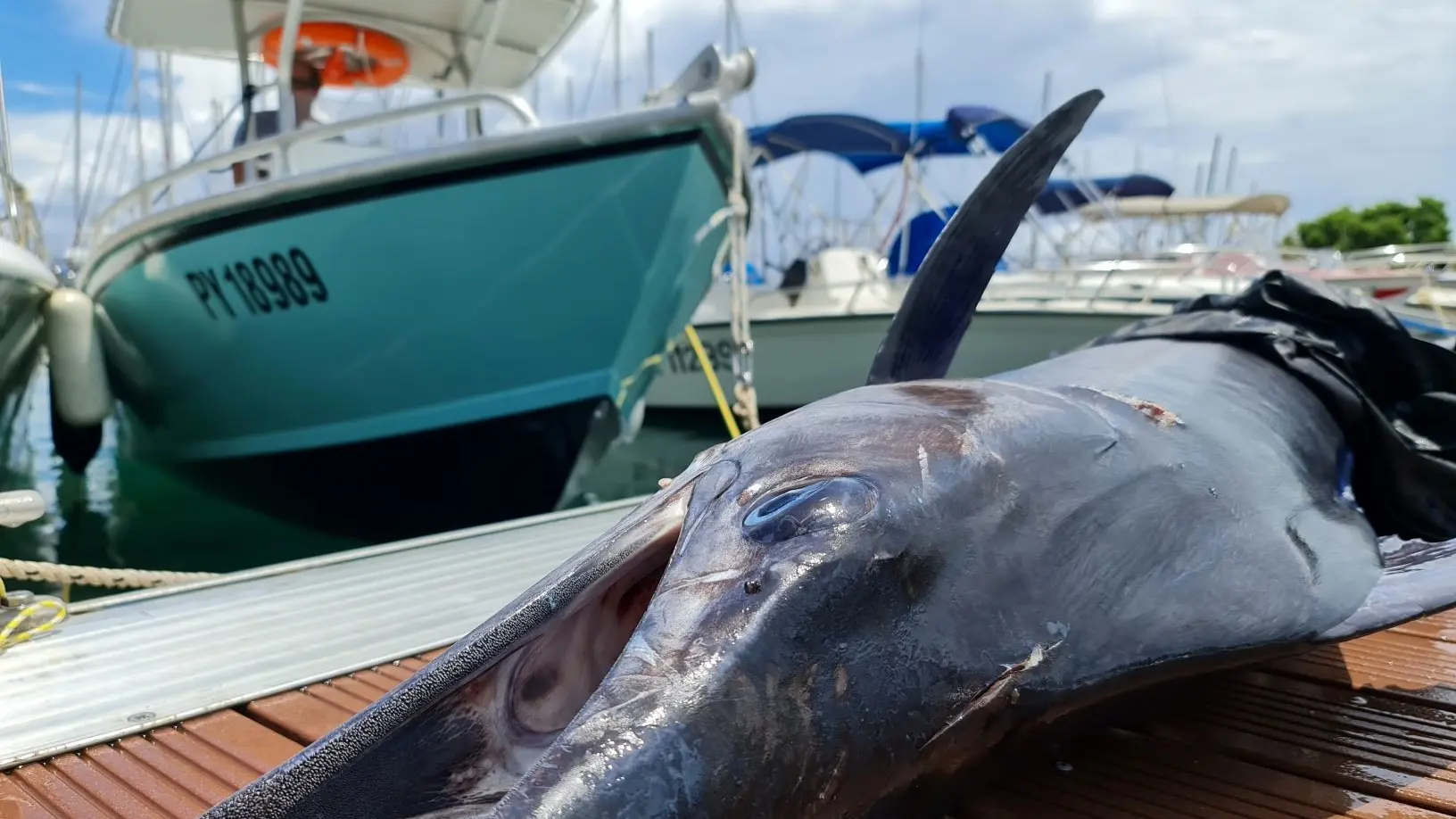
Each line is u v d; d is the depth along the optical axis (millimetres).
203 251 5941
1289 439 2500
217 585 3543
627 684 1253
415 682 1345
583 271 5812
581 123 5348
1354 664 2461
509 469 6488
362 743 1280
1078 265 12648
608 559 1548
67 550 7188
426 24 7715
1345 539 2043
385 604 3336
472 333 5883
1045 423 1831
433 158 5332
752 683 1267
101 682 2729
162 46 7984
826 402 1963
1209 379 2664
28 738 2406
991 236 2844
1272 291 3305
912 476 1594
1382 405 3191
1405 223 35312
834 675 1330
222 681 2734
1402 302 12320
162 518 7961
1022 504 1643
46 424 11703
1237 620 1664
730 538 1509
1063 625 1533
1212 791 1882
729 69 5594
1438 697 2270
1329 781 1928
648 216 5750
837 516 1488
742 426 6531
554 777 1116
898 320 2807
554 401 6254
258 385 6383
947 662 1422
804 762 1251
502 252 5629
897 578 1444
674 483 1863
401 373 6031
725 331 12227
